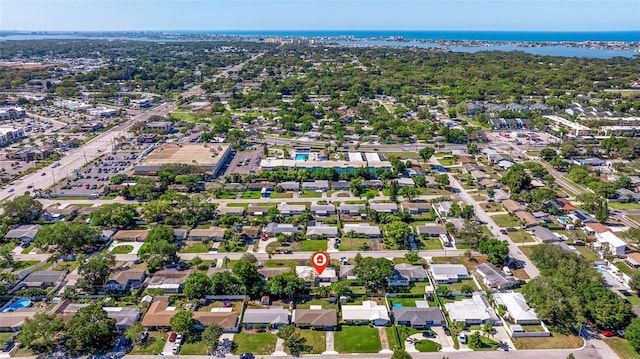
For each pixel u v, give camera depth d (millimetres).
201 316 120875
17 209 181875
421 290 138000
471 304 127812
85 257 155750
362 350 113188
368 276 138375
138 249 162250
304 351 112562
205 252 161625
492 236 173750
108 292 136625
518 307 125312
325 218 189500
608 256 155000
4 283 138625
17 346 113750
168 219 181000
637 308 127250
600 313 117938
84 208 195000
